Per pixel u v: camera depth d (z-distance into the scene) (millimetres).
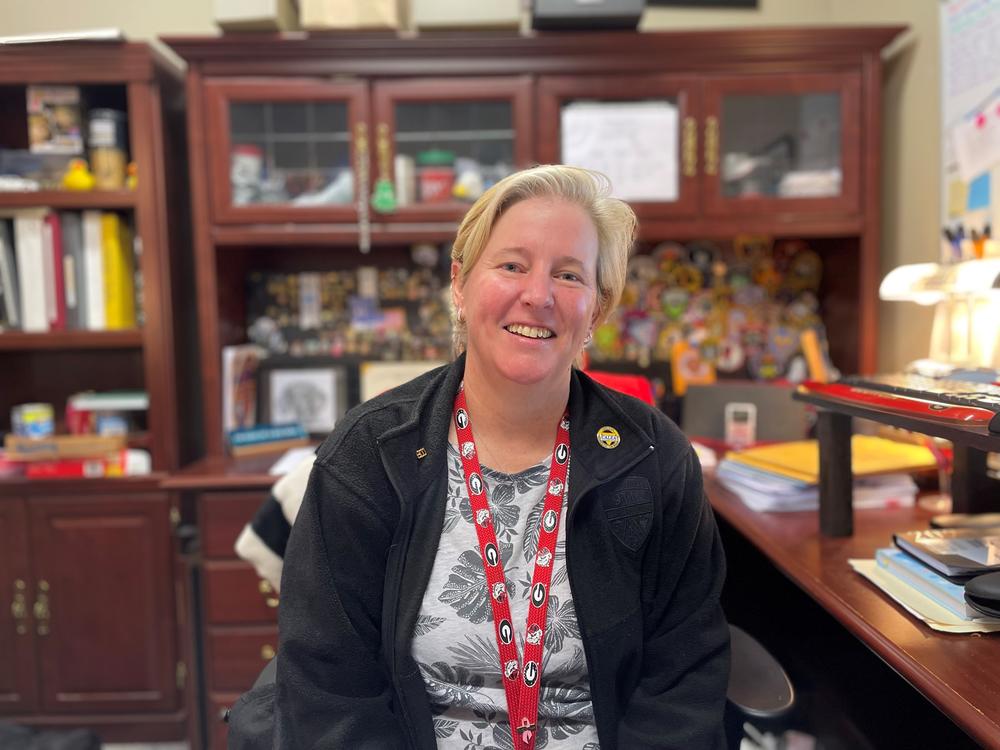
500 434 973
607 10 1874
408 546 917
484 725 936
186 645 1939
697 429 2117
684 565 968
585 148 2008
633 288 2342
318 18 1900
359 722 886
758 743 1413
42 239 1990
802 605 1674
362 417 967
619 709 967
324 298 2340
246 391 2203
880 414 1045
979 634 868
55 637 1993
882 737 1379
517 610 925
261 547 1400
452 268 1028
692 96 1981
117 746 2020
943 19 1753
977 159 1628
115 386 2289
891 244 2094
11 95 2148
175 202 2096
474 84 1979
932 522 1235
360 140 1979
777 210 2004
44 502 1976
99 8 2242
